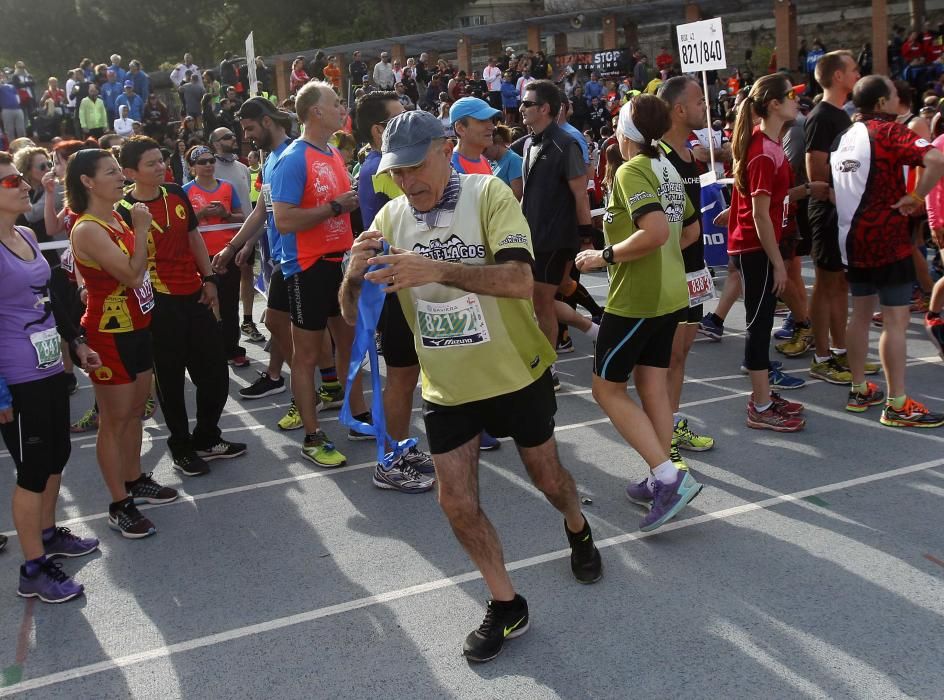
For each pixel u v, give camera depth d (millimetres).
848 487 4473
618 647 3217
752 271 5199
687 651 3166
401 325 4645
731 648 3170
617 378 3971
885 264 5105
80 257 4227
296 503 4727
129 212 4852
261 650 3348
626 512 4367
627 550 3963
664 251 3951
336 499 4762
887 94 5117
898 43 21156
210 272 5219
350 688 3082
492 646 3178
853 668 3016
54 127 20453
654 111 3859
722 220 6633
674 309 3955
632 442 3973
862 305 5422
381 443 3473
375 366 3434
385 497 4754
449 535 4242
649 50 27734
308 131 5062
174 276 5016
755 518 4199
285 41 41938
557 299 7207
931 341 6758
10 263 3674
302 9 40656
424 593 3705
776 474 4699
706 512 4293
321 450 5270
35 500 3797
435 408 3184
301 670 3205
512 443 5449
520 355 3152
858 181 5082
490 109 5438
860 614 3340
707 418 5648
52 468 3930
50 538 4195
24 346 3730
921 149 4898
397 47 27734
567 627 3367
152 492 4797
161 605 3729
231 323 7578
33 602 3803
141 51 40969
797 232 6785
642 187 3779
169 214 4953
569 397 6344
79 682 3211
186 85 21062
